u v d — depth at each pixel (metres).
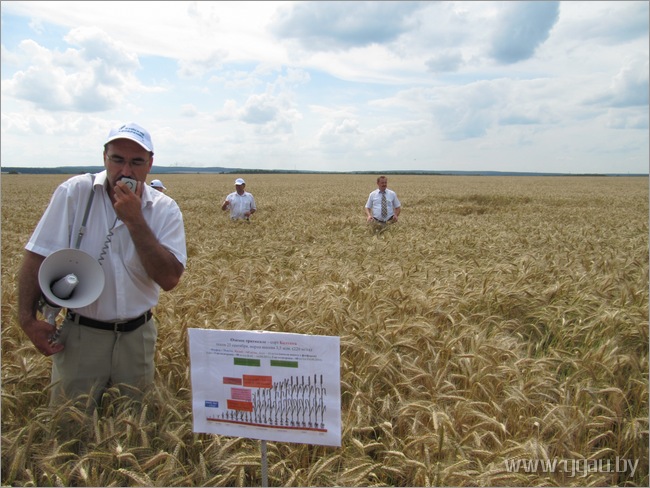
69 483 2.63
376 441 2.94
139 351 3.30
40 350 3.02
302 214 18.89
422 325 4.15
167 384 3.44
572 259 7.97
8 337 4.13
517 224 14.89
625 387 3.57
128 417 2.81
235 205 15.20
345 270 6.86
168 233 3.16
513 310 5.47
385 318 4.45
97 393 3.21
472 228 13.34
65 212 3.05
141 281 3.19
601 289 5.91
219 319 4.38
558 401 3.29
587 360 3.68
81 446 2.87
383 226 12.52
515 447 2.66
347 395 3.46
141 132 2.99
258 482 2.75
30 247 2.98
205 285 5.68
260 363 2.39
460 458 2.62
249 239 11.69
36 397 3.37
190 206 23.67
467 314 5.28
